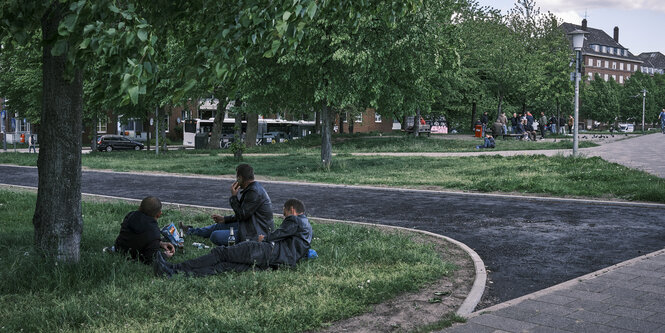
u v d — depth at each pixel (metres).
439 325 4.59
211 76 4.98
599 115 91.62
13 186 17.09
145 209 6.81
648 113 99.69
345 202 13.13
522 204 12.50
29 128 58.44
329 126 21.77
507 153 27.14
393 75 21.20
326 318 4.79
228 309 4.86
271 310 4.82
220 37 5.02
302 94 22.14
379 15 18.25
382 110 22.86
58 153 6.24
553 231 9.27
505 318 4.80
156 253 6.14
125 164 26.42
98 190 16.09
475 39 44.81
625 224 9.81
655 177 14.73
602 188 13.73
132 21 4.30
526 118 38.62
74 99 6.30
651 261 6.87
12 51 6.43
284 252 6.38
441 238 8.51
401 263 6.66
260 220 7.51
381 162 23.55
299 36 4.91
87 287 5.52
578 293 5.52
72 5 4.10
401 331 4.55
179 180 19.12
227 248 6.18
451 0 21.59
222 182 18.42
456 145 33.91
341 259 6.77
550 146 30.34
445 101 40.84
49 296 5.26
